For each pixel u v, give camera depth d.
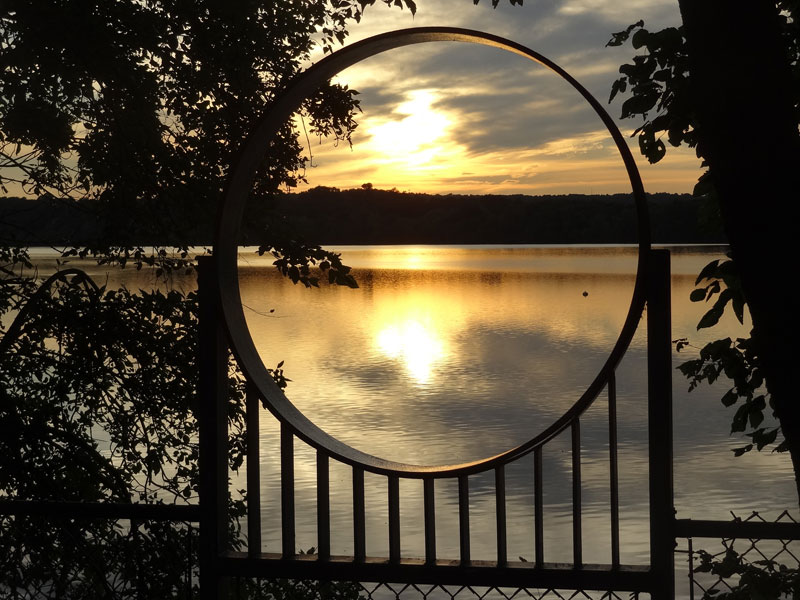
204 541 2.65
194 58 5.89
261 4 6.02
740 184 1.86
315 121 6.48
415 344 60.44
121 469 5.96
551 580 2.41
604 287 107.38
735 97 1.85
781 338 1.86
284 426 2.62
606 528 18.27
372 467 2.54
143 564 4.50
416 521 19.08
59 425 5.80
